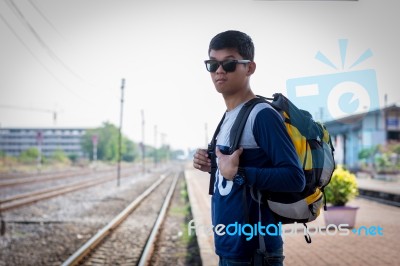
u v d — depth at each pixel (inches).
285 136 70.4
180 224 445.1
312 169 73.5
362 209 505.7
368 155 1267.2
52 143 5669.3
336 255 240.1
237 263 73.4
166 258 287.9
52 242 326.0
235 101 80.3
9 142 5689.0
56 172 1695.4
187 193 804.0
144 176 1664.6
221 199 76.2
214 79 79.2
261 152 72.8
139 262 261.3
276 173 68.1
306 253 245.6
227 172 70.9
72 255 270.2
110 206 583.5
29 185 922.1
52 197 671.1
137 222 450.3
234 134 74.0
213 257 240.2
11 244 315.0
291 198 72.9
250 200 73.4
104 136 3924.7
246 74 79.0
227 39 76.9
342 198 337.4
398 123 1239.5
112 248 312.5
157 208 587.5
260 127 71.0
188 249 315.3
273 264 73.4
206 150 85.8
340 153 1501.0
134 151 4901.6
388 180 1054.4
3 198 623.2
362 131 1274.6
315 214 76.7
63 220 439.8
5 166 2042.3
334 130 1517.0
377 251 249.0
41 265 257.3
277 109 75.0
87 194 756.0
